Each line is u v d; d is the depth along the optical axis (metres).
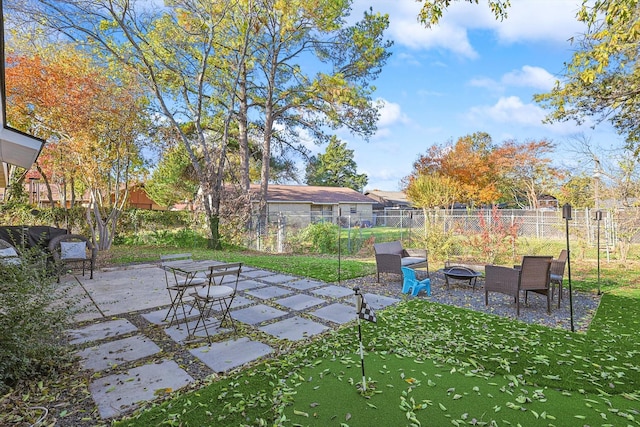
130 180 13.71
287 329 4.18
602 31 4.88
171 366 3.17
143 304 5.21
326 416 2.40
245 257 11.13
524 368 3.15
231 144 19.09
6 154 6.46
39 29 11.34
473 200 23.36
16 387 2.73
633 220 9.55
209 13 13.14
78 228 14.86
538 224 13.23
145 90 12.66
